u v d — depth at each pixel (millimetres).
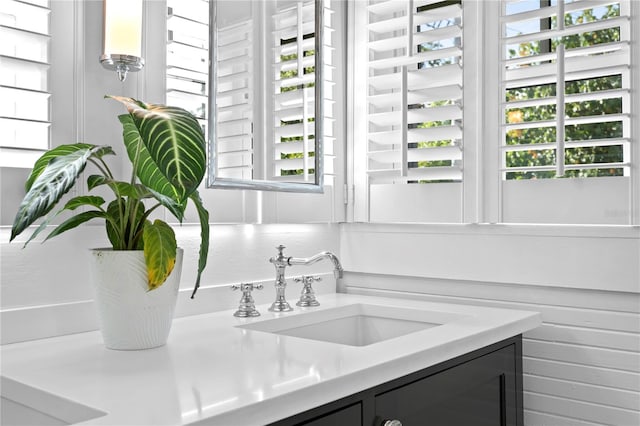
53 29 1327
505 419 1533
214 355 1139
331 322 1717
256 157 1750
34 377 994
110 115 1434
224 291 1677
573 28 1583
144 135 1002
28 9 1269
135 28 1355
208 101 1619
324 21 1970
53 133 1326
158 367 1052
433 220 1844
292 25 1857
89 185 1161
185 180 996
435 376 1269
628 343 1554
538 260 1672
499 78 1715
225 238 1695
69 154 1093
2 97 1223
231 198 1699
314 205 1944
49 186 1008
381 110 2041
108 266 1159
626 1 1539
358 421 1065
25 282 1281
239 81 1705
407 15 1875
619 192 1543
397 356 1118
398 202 1920
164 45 1528
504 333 1450
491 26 1735
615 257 1553
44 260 1312
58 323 1322
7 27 1215
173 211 1173
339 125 2031
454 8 1794
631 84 1521
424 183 1867
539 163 1809
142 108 1057
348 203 2037
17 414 979
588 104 1731
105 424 766
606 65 1571
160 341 1211
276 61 1810
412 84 1880
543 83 1646
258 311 1651
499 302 1767
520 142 1842
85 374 1010
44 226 1146
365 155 1995
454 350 1269
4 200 1244
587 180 1589
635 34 1521
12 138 1302
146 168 1243
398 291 1964
